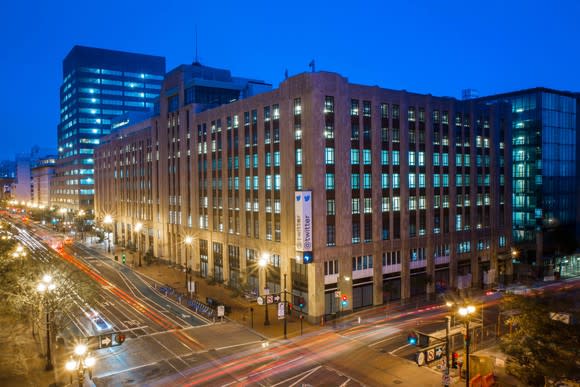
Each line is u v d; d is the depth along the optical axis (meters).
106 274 87.31
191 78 93.38
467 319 34.06
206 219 82.38
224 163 75.44
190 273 80.06
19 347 46.62
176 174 94.19
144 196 112.50
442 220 69.62
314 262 54.88
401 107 64.19
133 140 119.31
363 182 60.03
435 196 68.88
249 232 69.19
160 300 67.56
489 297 66.00
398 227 64.19
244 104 69.44
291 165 58.59
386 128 62.78
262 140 65.19
